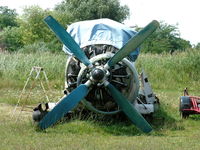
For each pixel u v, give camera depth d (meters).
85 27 10.08
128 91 9.57
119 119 10.10
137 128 9.33
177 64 22.12
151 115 10.31
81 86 9.10
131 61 10.36
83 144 7.57
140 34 9.02
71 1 56.12
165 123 10.02
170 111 11.91
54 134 8.46
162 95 15.92
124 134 8.95
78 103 9.54
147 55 23.53
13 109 11.97
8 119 10.09
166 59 22.61
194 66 21.88
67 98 9.02
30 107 12.22
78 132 8.83
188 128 9.87
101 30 9.99
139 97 11.23
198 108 10.97
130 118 9.18
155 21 9.04
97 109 9.63
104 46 9.73
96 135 8.66
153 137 8.55
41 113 9.45
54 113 8.91
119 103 9.20
